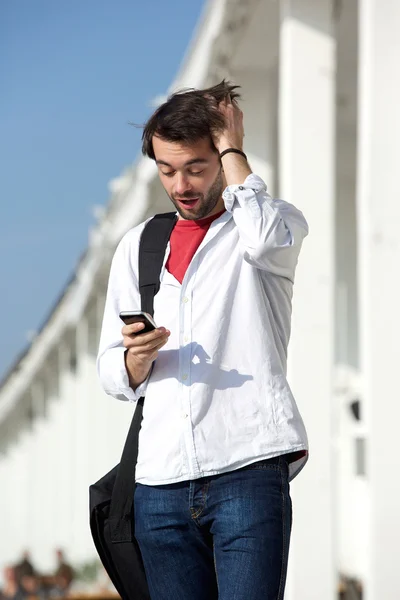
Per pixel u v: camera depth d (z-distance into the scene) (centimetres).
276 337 569
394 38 936
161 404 560
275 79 1625
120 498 575
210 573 561
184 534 556
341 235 2331
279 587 535
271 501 541
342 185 2323
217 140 563
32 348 4097
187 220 578
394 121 932
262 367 555
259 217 548
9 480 5712
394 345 923
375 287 923
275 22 1339
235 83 1504
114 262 600
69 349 3659
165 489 555
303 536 1115
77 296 3091
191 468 547
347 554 1944
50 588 2819
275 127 1955
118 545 577
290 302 575
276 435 549
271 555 534
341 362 2295
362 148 938
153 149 568
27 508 4728
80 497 3356
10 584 2861
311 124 1161
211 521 550
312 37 1169
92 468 3166
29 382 4412
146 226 593
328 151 1158
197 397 552
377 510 919
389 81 934
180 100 565
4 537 5422
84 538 3303
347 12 1448
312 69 1166
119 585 585
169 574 560
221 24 1369
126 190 2244
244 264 564
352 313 2311
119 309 595
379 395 920
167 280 573
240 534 537
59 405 4166
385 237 925
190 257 571
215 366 555
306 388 1118
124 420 3100
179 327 563
